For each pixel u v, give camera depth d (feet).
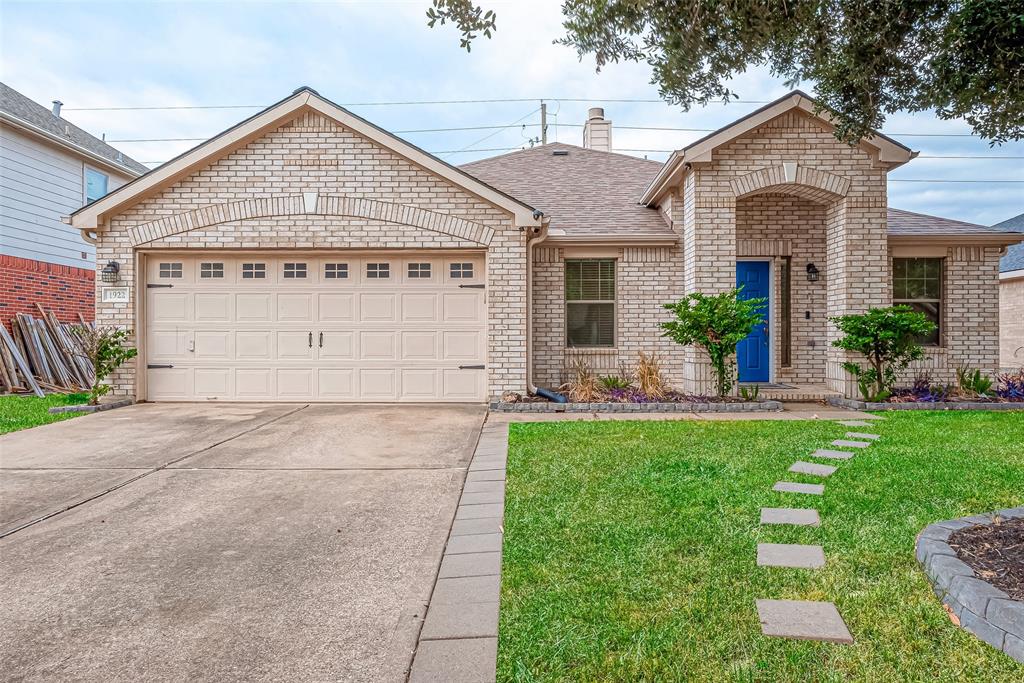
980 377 35.50
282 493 16.63
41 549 12.74
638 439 22.58
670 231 37.65
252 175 32.37
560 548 12.09
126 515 14.90
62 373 42.22
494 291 32.53
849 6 14.56
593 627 8.99
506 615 9.43
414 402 33.40
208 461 20.26
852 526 12.96
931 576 10.26
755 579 10.49
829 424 25.81
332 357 33.47
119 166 55.62
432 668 8.13
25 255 45.57
